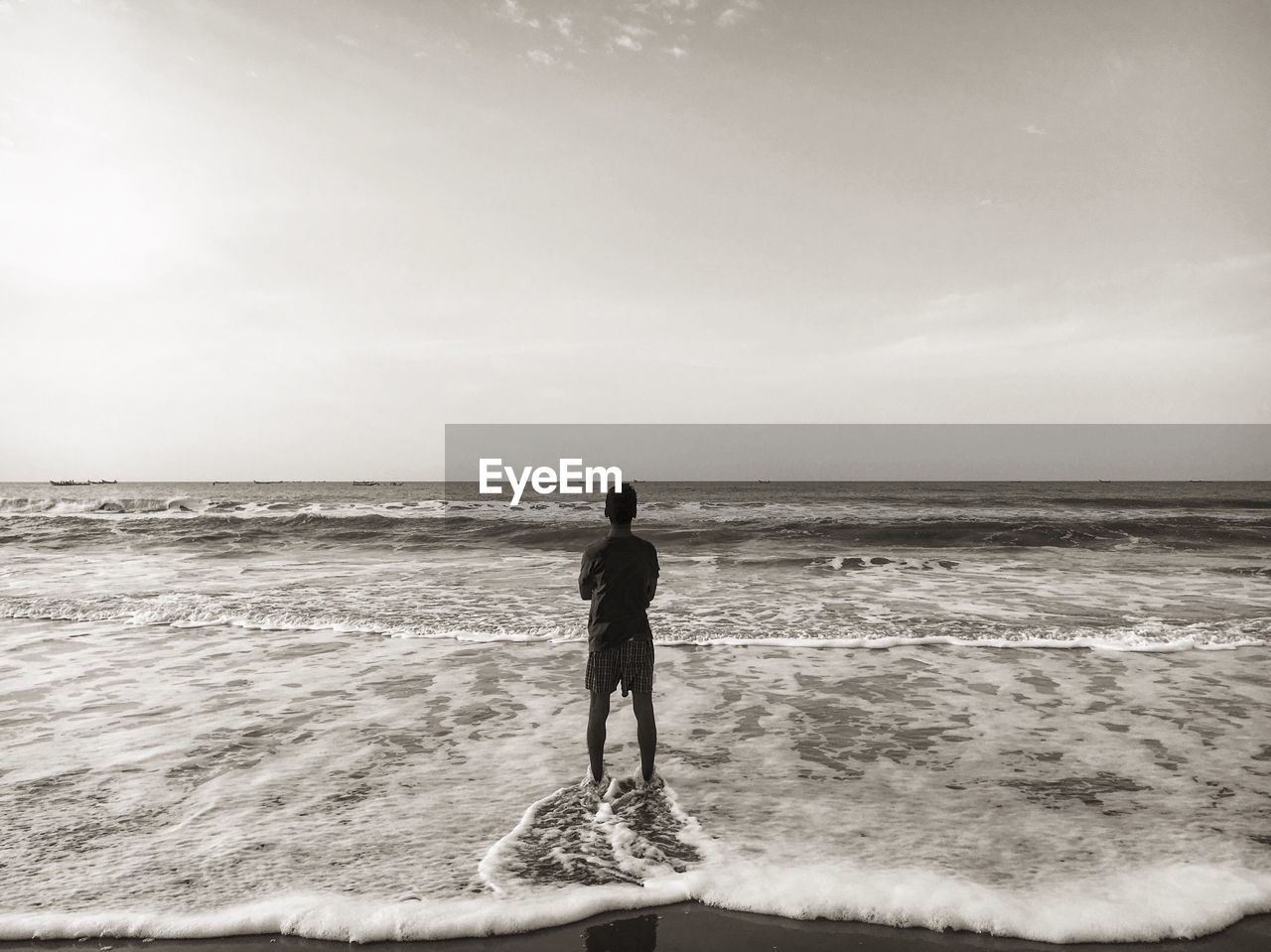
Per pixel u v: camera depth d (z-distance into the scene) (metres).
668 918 3.24
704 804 4.36
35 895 3.35
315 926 3.13
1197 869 3.57
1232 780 4.68
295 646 8.59
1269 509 33.97
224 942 3.07
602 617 4.71
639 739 4.68
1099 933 3.08
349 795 4.50
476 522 24.38
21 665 7.75
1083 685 6.94
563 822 4.12
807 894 3.35
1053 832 3.97
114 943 3.05
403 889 3.41
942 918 3.19
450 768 4.94
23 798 4.46
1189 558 16.91
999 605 11.08
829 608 10.88
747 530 21.16
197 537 21.41
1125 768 4.89
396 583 13.55
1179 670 7.46
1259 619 9.84
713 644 8.62
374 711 6.22
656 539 20.27
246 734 5.64
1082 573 14.63
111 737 5.59
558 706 6.36
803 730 5.73
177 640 8.92
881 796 4.46
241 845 3.85
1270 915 3.21
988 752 5.21
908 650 8.34
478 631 9.25
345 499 49.22
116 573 15.07
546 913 3.22
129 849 3.80
